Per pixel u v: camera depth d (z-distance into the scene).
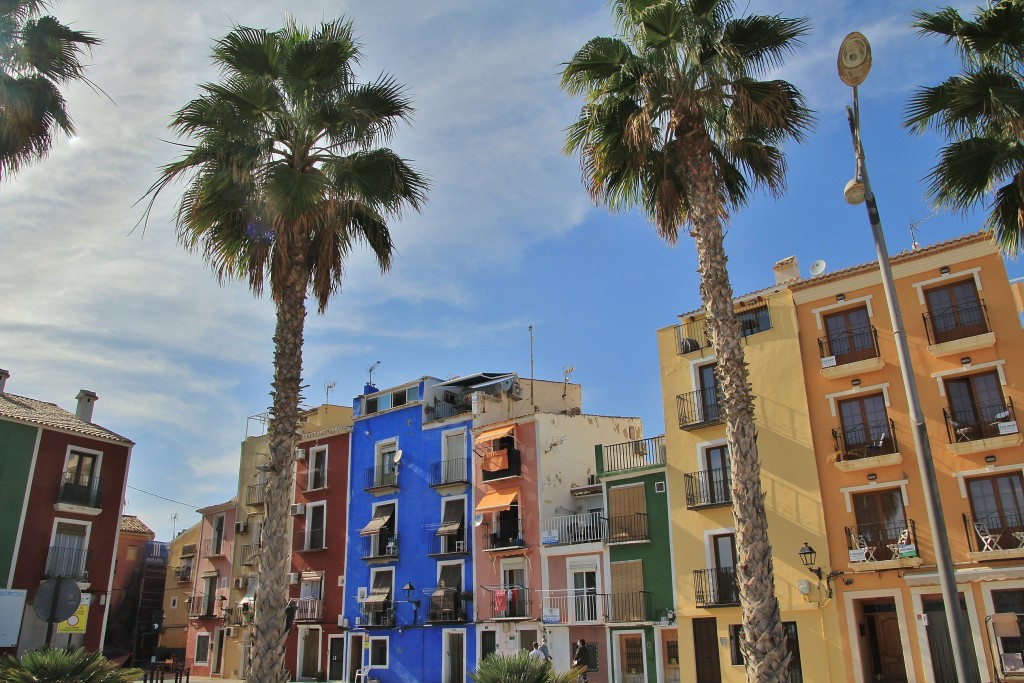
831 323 27.27
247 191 17.36
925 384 24.81
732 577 27.50
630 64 18.02
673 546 29.33
